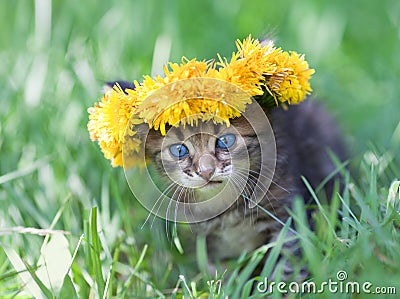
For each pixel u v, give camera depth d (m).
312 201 0.62
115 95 0.55
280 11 0.91
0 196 0.64
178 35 0.84
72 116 0.70
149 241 0.63
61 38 0.83
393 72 0.83
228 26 0.88
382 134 0.73
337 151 0.67
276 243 0.55
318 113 0.69
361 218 0.55
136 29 0.84
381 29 0.90
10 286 0.56
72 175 0.66
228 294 0.53
